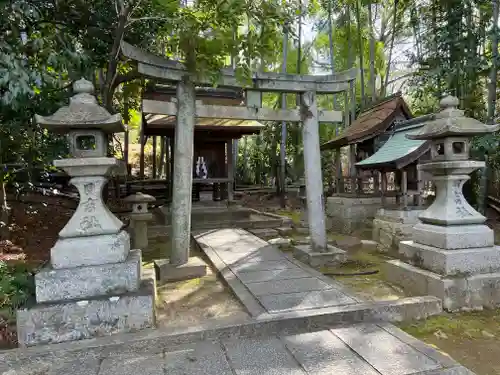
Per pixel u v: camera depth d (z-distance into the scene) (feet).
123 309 9.79
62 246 10.15
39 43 13.94
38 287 9.68
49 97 16.70
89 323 9.59
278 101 44.29
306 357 8.63
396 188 22.20
